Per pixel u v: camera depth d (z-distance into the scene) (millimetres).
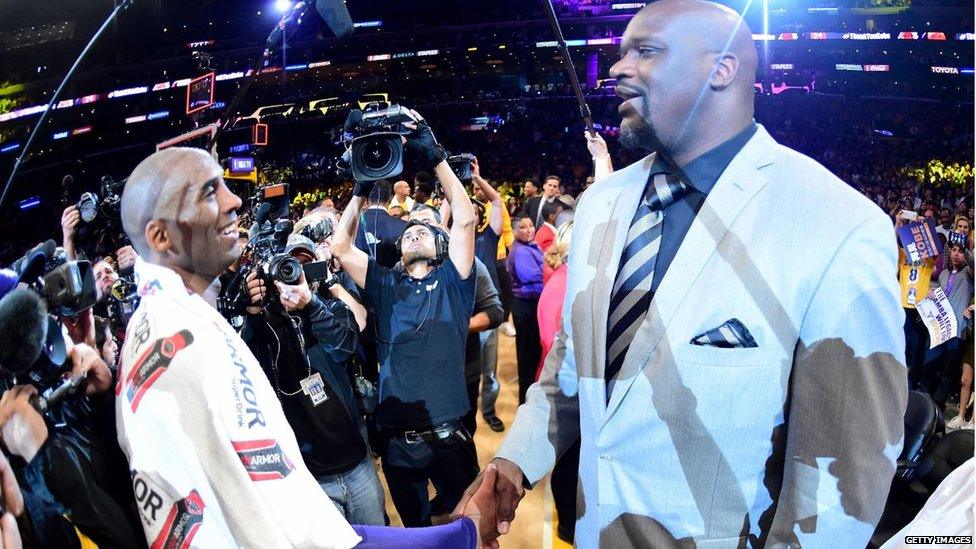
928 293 4277
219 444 955
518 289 4199
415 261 2586
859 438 1009
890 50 25578
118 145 21188
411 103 27844
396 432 2604
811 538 1017
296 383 2215
